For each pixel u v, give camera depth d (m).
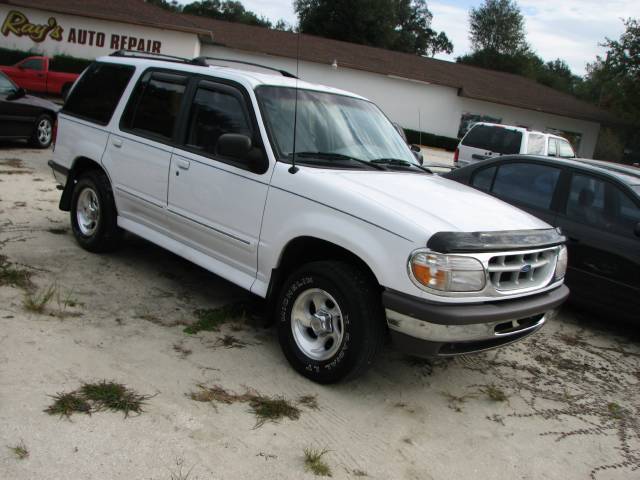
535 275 3.92
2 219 6.58
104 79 5.79
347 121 4.80
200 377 3.75
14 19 27.59
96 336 4.07
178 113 4.88
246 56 32.72
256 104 4.33
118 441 2.96
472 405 4.03
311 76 33.34
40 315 4.24
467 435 3.63
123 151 5.28
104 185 5.53
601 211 5.82
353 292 3.61
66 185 5.99
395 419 3.66
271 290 4.14
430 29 67.12
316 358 3.87
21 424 2.96
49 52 28.08
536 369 4.78
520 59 65.81
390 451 3.31
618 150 35.22
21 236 6.04
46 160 10.73
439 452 3.39
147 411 3.26
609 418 4.13
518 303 3.68
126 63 5.62
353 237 3.60
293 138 4.30
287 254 4.08
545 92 38.06
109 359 3.78
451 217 3.64
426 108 33.97
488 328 3.53
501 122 34.38
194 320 4.60
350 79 33.47
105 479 2.68
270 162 4.12
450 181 4.79
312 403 3.65
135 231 5.29
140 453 2.90
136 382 3.55
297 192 3.92
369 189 3.83
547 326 5.82
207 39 30.77
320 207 3.80
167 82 5.10
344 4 47.16
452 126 34.22
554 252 4.04
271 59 32.81
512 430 3.79
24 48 27.94
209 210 4.49
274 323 4.76
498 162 6.85
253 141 4.26
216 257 4.60
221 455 2.99
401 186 4.07
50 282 4.91
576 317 6.23
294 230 3.88
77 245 6.00
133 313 4.56
